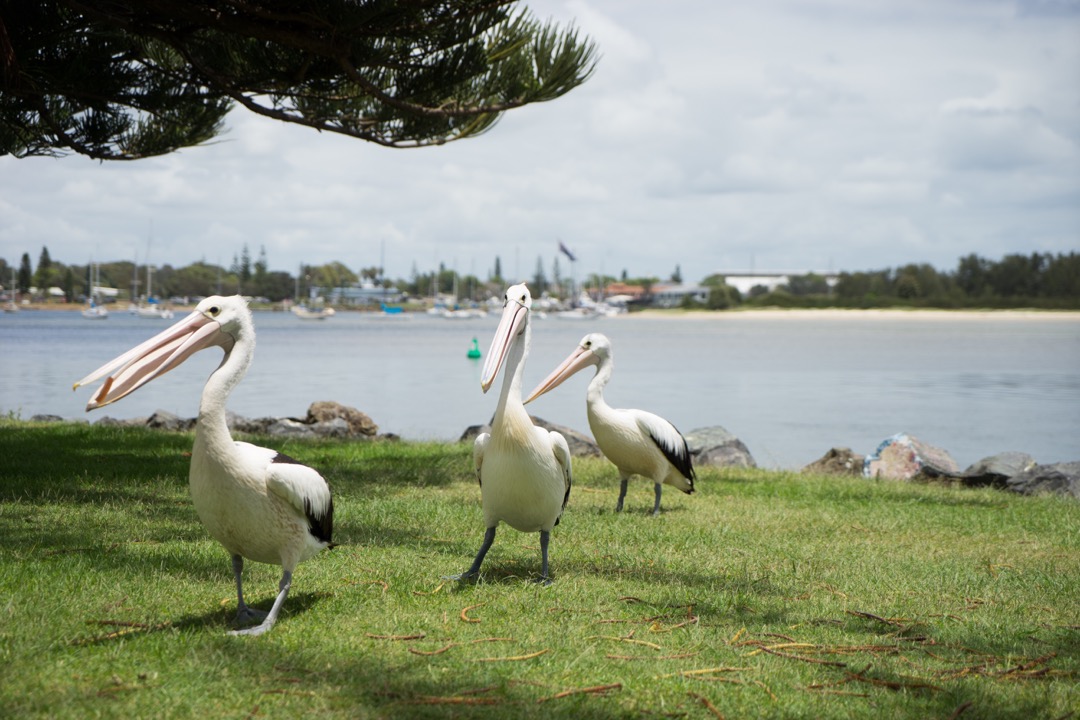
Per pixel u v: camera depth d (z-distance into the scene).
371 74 11.89
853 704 4.93
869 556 8.56
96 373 5.33
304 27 10.20
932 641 6.02
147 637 5.45
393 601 6.47
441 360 53.97
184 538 8.25
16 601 5.98
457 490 11.80
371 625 5.91
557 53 11.91
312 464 13.69
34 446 14.27
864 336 100.88
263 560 5.87
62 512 9.18
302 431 18.31
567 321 175.00
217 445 5.46
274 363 51.00
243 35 10.18
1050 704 4.95
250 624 5.90
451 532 9.06
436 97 11.70
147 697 4.58
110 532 8.37
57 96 13.65
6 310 165.38
